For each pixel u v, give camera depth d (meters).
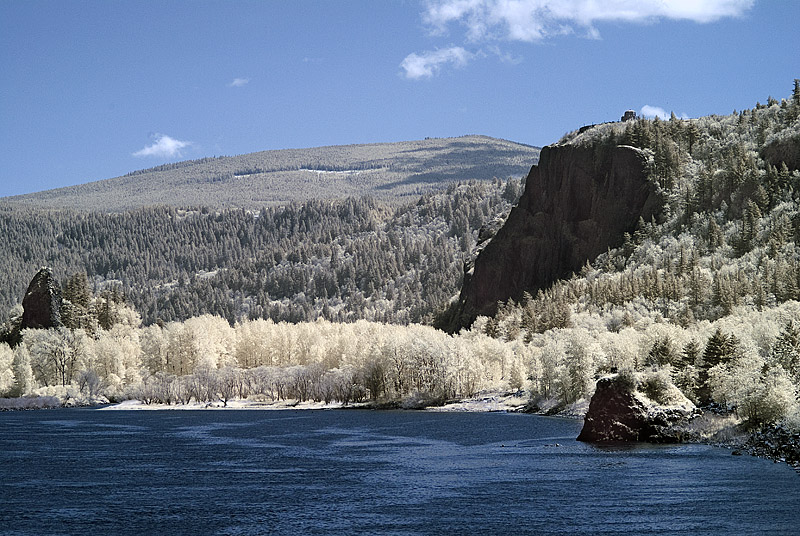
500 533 56.34
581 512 61.47
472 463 89.44
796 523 56.47
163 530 59.78
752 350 111.56
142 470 90.50
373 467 89.12
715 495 65.44
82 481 82.75
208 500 70.81
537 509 63.09
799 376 100.56
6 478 85.12
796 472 75.12
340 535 57.00
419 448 107.44
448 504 66.25
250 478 82.94
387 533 57.31
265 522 61.50
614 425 100.88
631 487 69.94
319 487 76.12
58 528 61.06
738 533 54.22
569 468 81.62
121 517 64.44
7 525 62.19
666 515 59.50
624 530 55.88
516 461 89.12
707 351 123.00
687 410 101.31
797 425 90.38
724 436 95.69
